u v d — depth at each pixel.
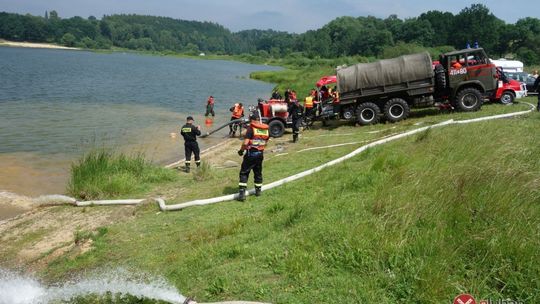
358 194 7.69
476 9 100.56
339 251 5.57
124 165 11.95
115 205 10.02
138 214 9.19
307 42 170.50
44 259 7.41
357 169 9.61
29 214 9.77
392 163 9.17
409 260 5.15
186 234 7.57
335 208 7.10
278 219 7.21
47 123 21.20
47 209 10.05
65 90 36.19
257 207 8.53
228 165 13.73
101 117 23.69
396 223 5.95
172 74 66.31
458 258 5.10
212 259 6.10
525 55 79.94
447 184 6.66
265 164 12.68
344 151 12.62
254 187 9.73
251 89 46.22
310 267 5.37
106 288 5.88
